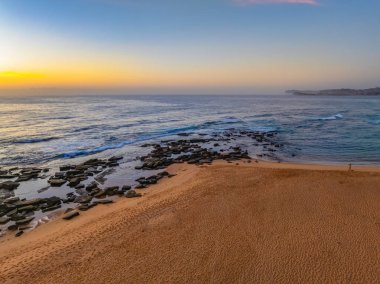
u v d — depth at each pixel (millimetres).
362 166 24547
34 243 11750
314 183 17953
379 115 68250
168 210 14398
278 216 13414
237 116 70688
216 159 26938
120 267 9844
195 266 9812
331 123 53531
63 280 9203
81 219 14023
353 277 9062
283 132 43594
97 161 25438
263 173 20672
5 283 9078
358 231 11836
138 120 58094
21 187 19000
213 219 13273
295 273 9344
